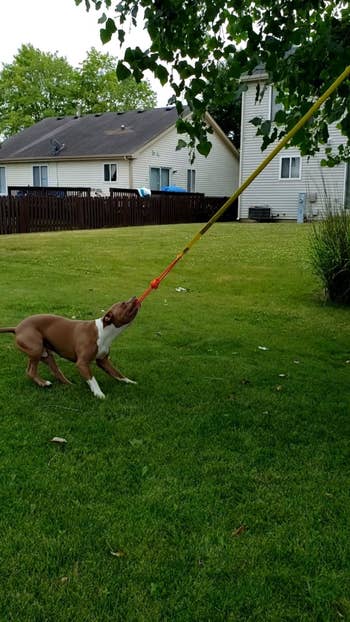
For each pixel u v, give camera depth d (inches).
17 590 75.9
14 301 262.2
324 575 81.4
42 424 129.0
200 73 159.5
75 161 1038.4
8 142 1234.6
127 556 83.6
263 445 123.2
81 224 727.7
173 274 355.9
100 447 118.8
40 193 847.1
